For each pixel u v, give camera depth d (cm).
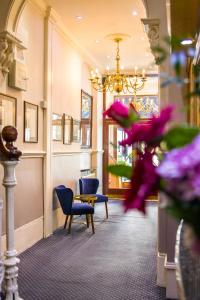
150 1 340
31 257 439
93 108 903
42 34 542
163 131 85
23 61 465
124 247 488
